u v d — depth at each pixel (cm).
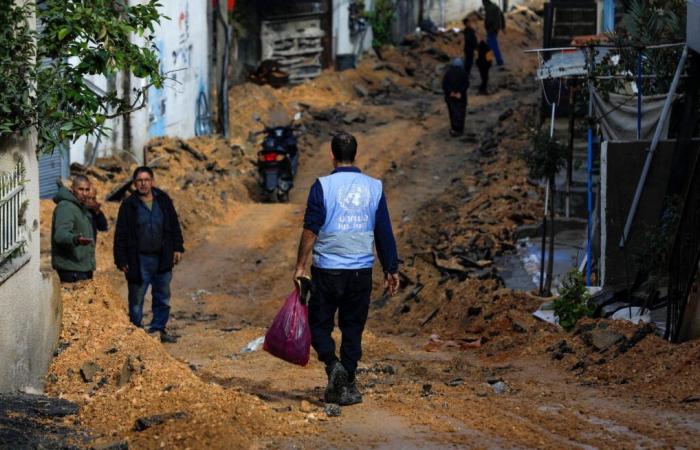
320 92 4272
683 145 1645
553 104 2012
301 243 986
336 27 4559
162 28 3022
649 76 1791
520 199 2512
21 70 1041
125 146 2788
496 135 3409
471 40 4422
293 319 982
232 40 4134
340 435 877
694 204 1291
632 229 1670
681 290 1271
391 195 2920
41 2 1120
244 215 2714
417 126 3781
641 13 1844
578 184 2444
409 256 2294
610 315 1488
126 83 2736
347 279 985
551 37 3167
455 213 2555
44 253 1992
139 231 1534
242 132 3594
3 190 987
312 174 3225
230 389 1028
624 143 1664
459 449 839
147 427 861
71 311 1190
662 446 845
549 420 949
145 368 1022
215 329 1777
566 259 2088
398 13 5212
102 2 1130
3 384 965
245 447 825
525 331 1520
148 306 1984
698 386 1055
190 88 3303
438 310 1805
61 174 2420
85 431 876
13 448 798
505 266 2077
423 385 1109
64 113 1084
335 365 993
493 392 1107
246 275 2269
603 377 1174
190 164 2930
